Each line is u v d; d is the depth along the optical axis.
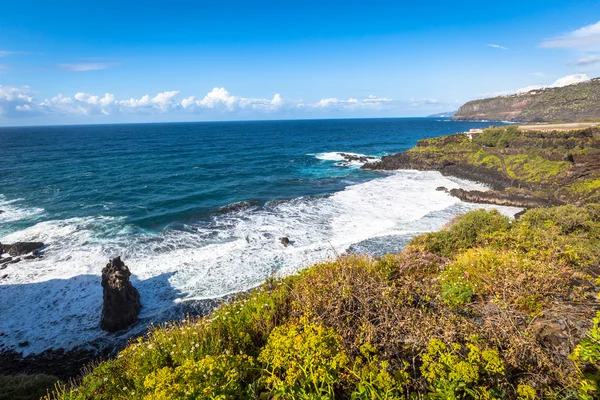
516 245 7.75
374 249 18.33
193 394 3.05
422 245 10.36
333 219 24.08
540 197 28.97
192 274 16.20
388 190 34.06
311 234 21.02
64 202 30.11
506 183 35.41
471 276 5.50
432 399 2.96
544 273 5.15
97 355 11.78
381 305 4.42
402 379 3.25
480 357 3.29
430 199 30.08
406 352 3.74
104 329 12.92
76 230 22.58
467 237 10.60
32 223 24.06
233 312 5.21
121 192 34.09
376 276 5.49
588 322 4.00
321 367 3.17
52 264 17.28
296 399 3.18
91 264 17.31
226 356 3.58
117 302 12.94
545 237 8.21
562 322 4.09
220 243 20.06
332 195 32.25
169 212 26.95
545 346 3.73
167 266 17.00
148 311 13.77
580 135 36.66
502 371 3.13
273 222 23.83
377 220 23.50
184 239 20.84
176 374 3.30
